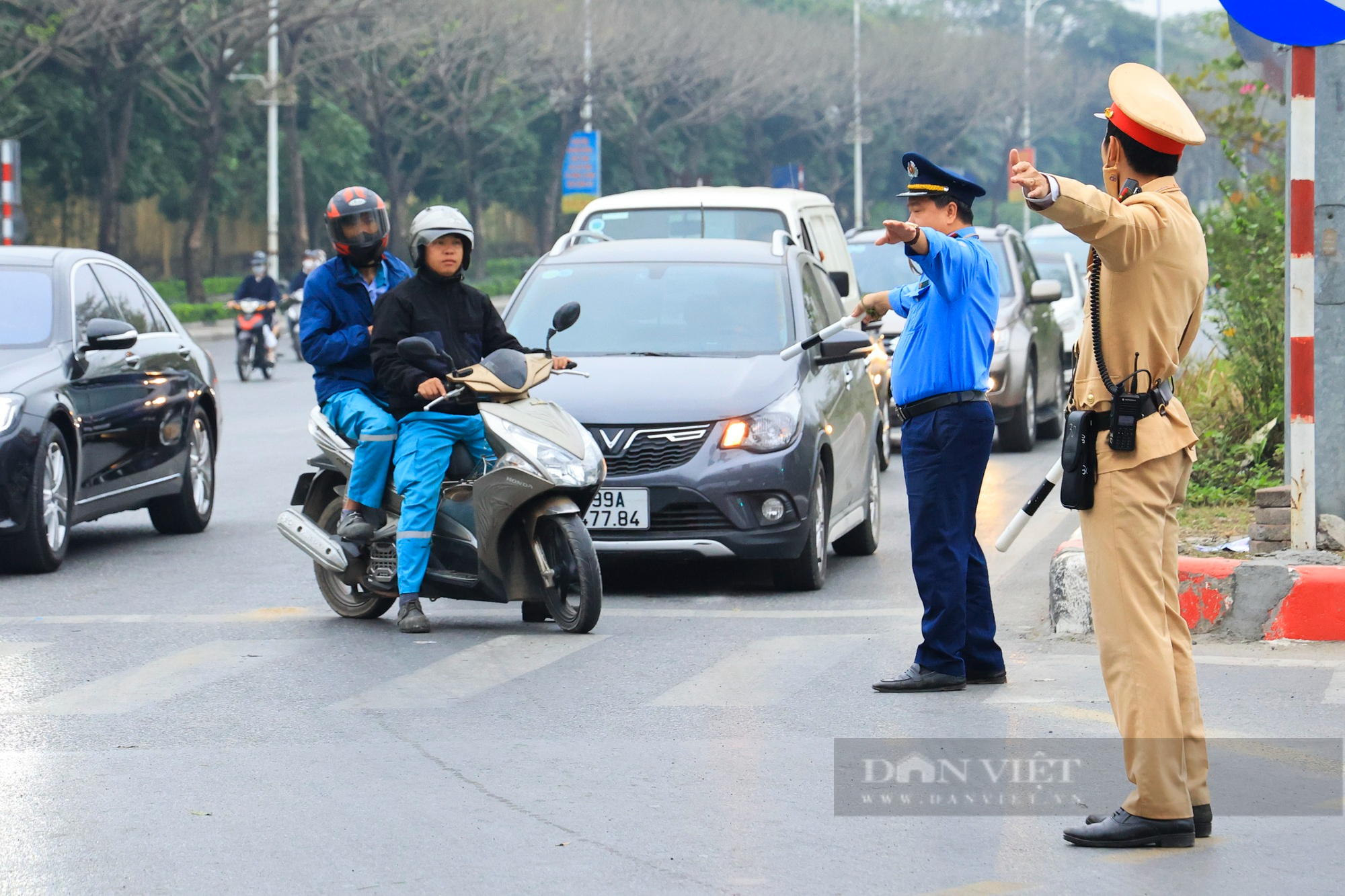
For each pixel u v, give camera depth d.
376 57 109.81
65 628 16.59
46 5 74.12
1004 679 13.99
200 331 80.56
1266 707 12.95
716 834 10.00
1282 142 27.58
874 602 18.06
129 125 83.12
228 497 27.16
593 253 21.48
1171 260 9.64
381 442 16.38
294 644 15.77
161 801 10.70
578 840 9.89
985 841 9.86
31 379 20.00
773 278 20.64
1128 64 10.03
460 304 16.30
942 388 13.45
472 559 16.33
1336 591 15.21
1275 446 22.48
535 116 126.31
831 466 19.22
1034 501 11.00
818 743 12.06
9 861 9.55
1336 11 14.95
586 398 18.14
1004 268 34.69
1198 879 9.21
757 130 159.25
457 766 11.50
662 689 13.82
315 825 10.20
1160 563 9.86
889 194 195.00
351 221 16.36
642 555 18.02
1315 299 17.05
